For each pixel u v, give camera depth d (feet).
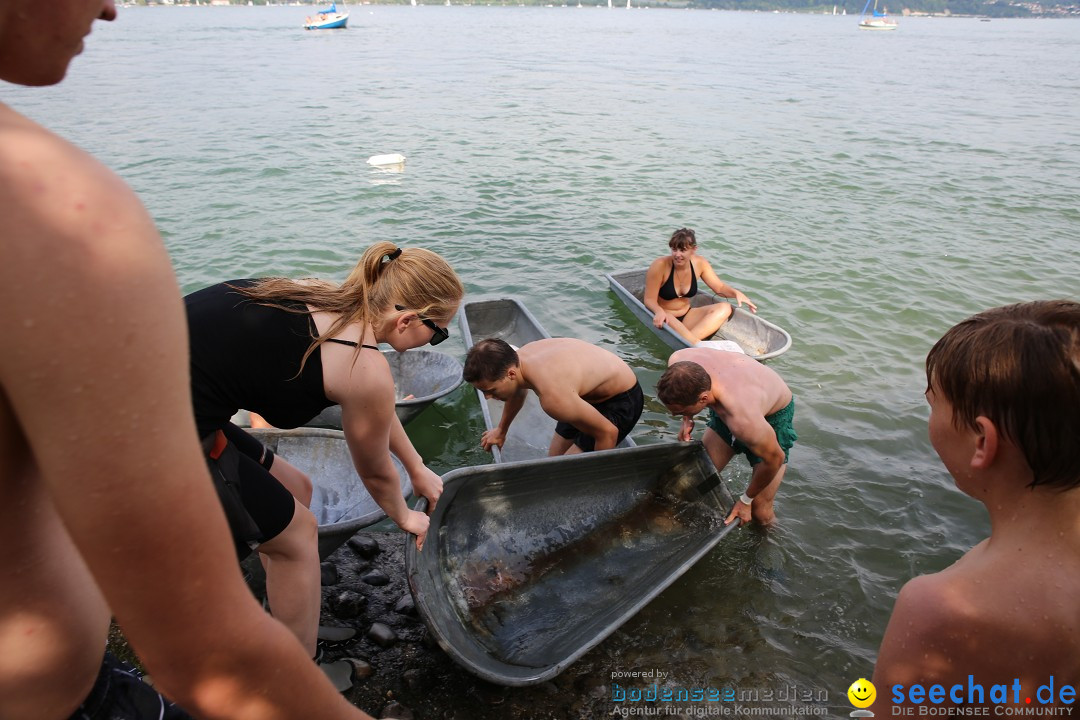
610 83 87.25
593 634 9.55
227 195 33.63
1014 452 4.11
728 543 12.91
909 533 13.46
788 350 20.67
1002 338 4.08
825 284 25.63
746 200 36.60
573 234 30.17
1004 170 45.47
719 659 10.49
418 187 36.70
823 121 62.64
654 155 46.73
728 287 22.49
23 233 2.01
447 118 58.59
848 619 11.47
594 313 22.93
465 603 9.73
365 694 9.18
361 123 54.95
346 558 11.64
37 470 2.71
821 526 13.52
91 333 2.08
